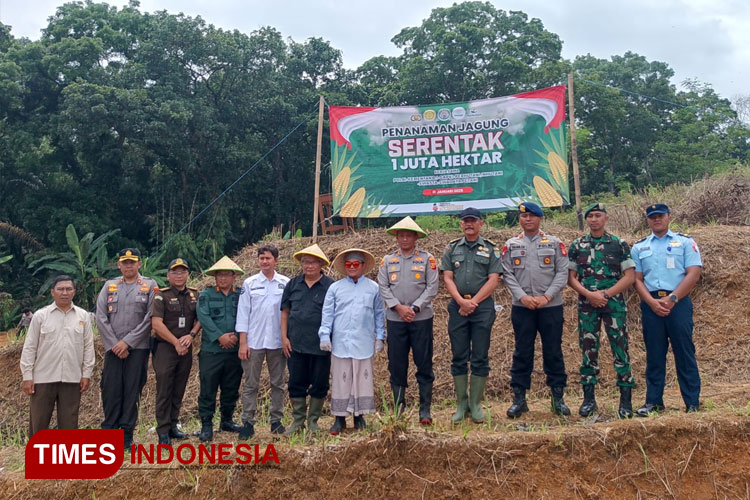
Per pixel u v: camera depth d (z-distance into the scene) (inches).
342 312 217.5
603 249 215.5
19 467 222.7
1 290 875.4
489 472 175.8
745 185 419.8
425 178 341.4
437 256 326.6
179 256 819.4
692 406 208.7
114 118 842.2
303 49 1104.8
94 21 1010.1
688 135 1269.7
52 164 962.1
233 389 232.8
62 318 224.4
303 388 219.8
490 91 1105.4
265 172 1064.2
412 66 1047.6
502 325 295.1
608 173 1246.3
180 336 223.8
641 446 179.8
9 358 345.4
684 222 408.8
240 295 228.2
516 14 1206.3
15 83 881.5
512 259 219.0
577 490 172.7
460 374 213.6
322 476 181.9
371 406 214.2
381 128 346.0
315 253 219.3
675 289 211.5
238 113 995.9
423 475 177.3
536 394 261.1
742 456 181.6
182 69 937.5
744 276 305.9
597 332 216.1
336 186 349.4
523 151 333.1
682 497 173.5
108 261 686.5
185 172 955.3
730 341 282.0
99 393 308.3
